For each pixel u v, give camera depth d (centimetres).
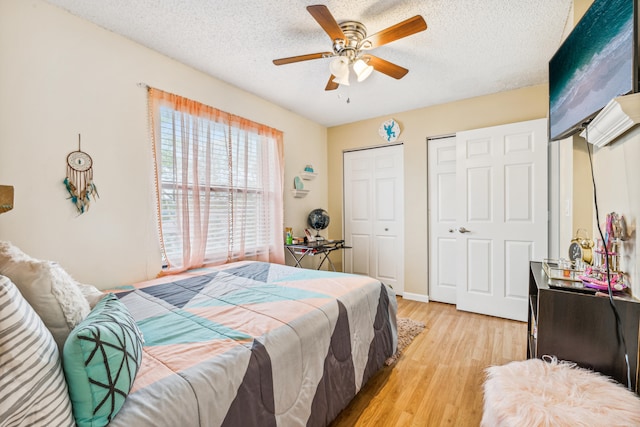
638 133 112
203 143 237
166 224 216
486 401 103
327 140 411
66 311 79
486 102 294
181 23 179
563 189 211
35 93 155
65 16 166
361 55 188
